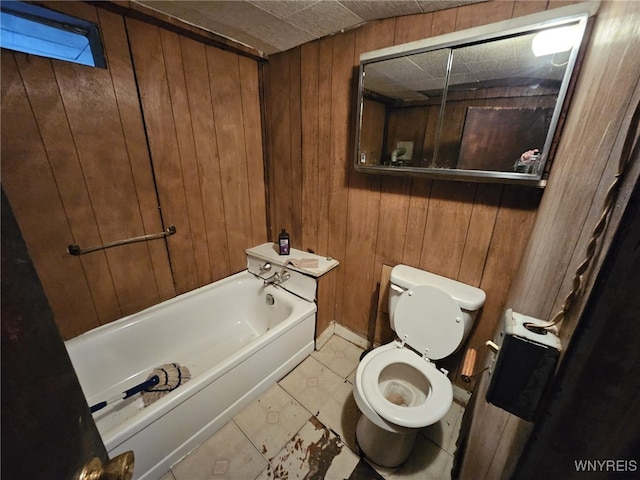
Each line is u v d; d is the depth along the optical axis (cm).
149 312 158
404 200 146
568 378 30
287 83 173
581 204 52
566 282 49
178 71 145
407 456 121
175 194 160
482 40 101
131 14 121
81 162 123
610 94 49
